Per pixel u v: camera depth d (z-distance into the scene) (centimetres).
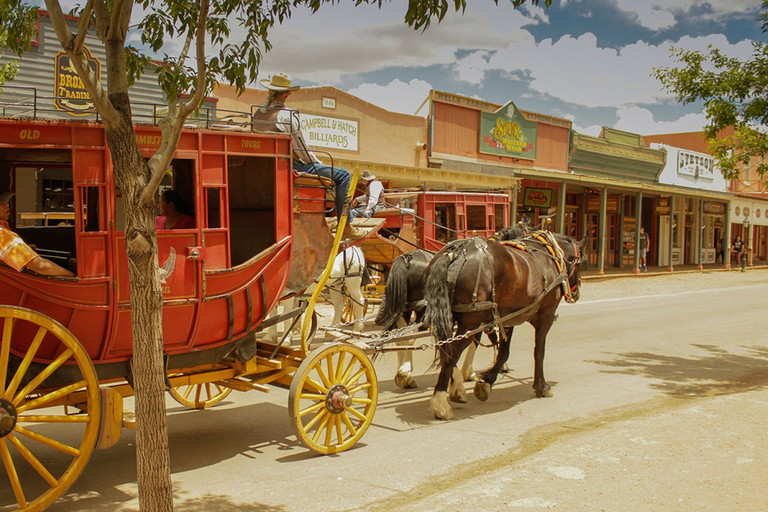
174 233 520
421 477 547
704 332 1403
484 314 720
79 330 484
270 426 700
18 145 453
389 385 889
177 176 681
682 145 4378
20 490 439
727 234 3703
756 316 1688
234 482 532
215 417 734
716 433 652
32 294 456
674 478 532
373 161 2031
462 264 707
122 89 346
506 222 1452
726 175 1357
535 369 826
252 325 587
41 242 648
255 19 489
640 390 865
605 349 1183
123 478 548
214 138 544
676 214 3781
